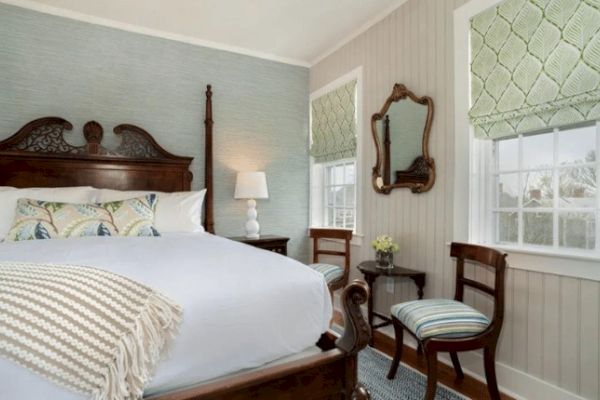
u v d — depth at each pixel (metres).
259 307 1.20
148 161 3.19
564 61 1.79
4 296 0.93
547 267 1.86
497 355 2.11
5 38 2.79
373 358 2.47
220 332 1.11
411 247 2.73
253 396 1.10
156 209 2.75
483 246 1.99
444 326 1.78
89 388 0.89
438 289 2.49
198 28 3.30
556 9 1.82
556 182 1.95
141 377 0.93
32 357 0.86
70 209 2.32
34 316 0.91
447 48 2.43
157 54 3.35
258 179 3.50
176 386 1.04
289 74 4.00
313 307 1.34
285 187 3.98
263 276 1.32
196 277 1.23
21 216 2.20
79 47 3.03
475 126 2.28
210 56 3.59
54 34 2.95
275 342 1.23
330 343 1.42
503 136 2.17
